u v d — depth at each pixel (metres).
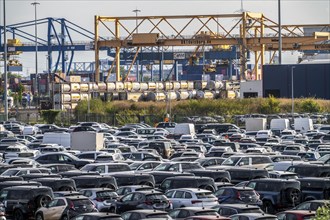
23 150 138.38
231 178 99.12
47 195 82.56
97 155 123.12
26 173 103.88
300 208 74.31
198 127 195.75
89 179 91.38
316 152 124.50
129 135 174.75
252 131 180.25
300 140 151.62
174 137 173.50
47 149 137.75
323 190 85.19
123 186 89.12
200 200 79.31
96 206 82.06
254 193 82.81
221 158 115.69
